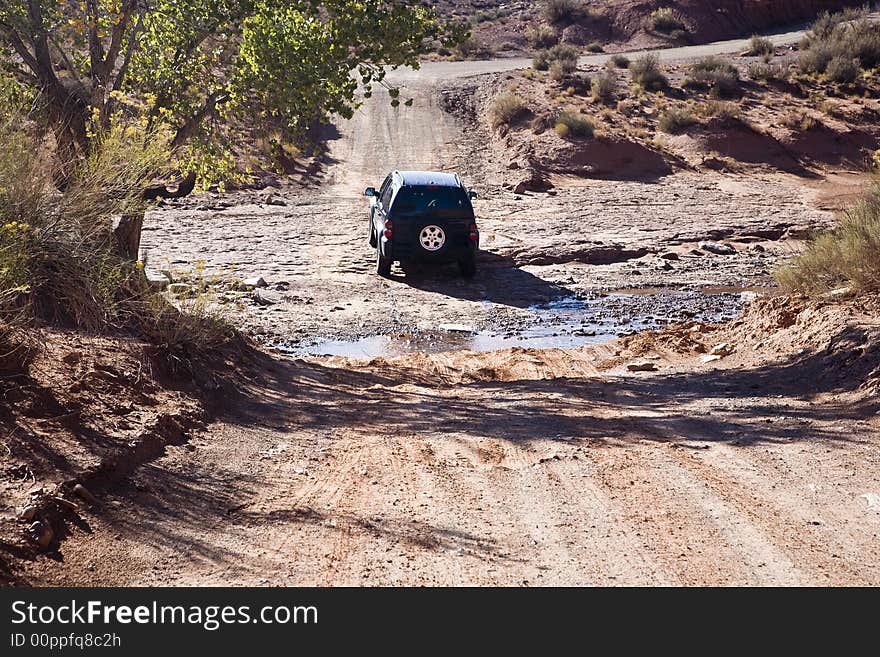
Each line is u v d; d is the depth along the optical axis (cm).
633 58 7412
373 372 1396
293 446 903
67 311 985
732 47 8319
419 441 932
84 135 1326
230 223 3262
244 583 556
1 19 1325
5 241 857
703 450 850
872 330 1166
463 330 1847
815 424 907
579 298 2238
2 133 911
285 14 1449
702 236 3136
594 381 1259
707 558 585
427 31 1466
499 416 1047
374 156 4969
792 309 1430
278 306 2030
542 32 9181
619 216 3591
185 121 1524
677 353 1484
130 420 816
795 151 5197
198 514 674
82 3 1325
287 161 4462
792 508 675
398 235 2342
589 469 798
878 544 598
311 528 655
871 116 5700
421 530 650
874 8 9419
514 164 4750
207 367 1092
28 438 687
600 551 602
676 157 5044
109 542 595
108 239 1076
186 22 1459
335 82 1411
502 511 693
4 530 555
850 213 1581
